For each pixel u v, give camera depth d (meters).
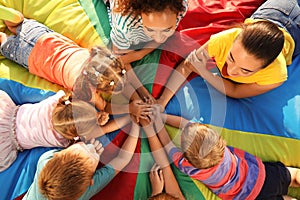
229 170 1.44
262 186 1.47
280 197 1.51
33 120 1.47
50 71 1.54
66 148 1.44
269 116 1.55
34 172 1.49
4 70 1.61
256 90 1.54
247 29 1.36
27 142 1.49
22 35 1.58
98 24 1.65
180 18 1.47
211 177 1.44
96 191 1.45
